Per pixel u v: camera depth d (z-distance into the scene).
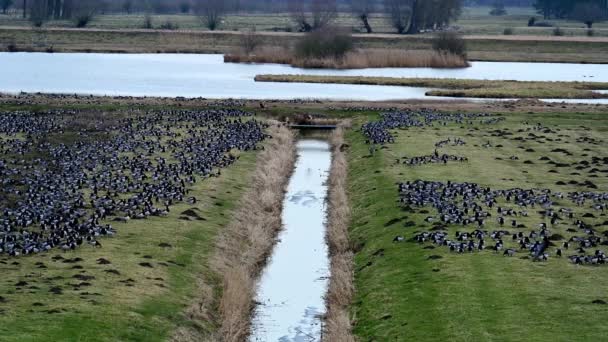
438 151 70.69
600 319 33.59
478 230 45.19
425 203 52.44
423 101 106.12
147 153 66.75
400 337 34.06
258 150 71.88
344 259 46.41
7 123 79.56
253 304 40.91
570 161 67.38
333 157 75.56
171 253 43.12
